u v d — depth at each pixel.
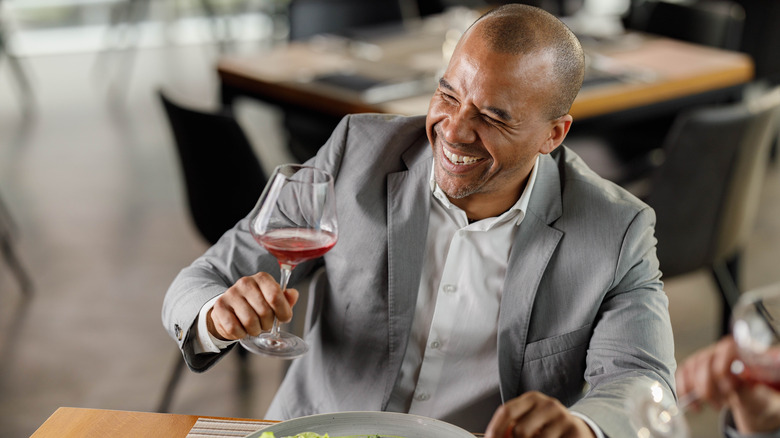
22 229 3.48
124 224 3.58
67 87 5.58
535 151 1.16
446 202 1.24
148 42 6.84
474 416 1.28
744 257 3.35
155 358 2.62
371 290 1.28
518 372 1.25
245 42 7.02
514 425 0.94
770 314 0.97
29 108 5.11
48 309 2.88
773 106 2.26
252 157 2.15
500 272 1.26
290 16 3.40
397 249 1.26
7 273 3.10
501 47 1.08
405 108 2.42
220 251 1.33
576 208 1.24
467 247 1.26
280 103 2.69
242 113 5.07
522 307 1.23
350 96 2.52
